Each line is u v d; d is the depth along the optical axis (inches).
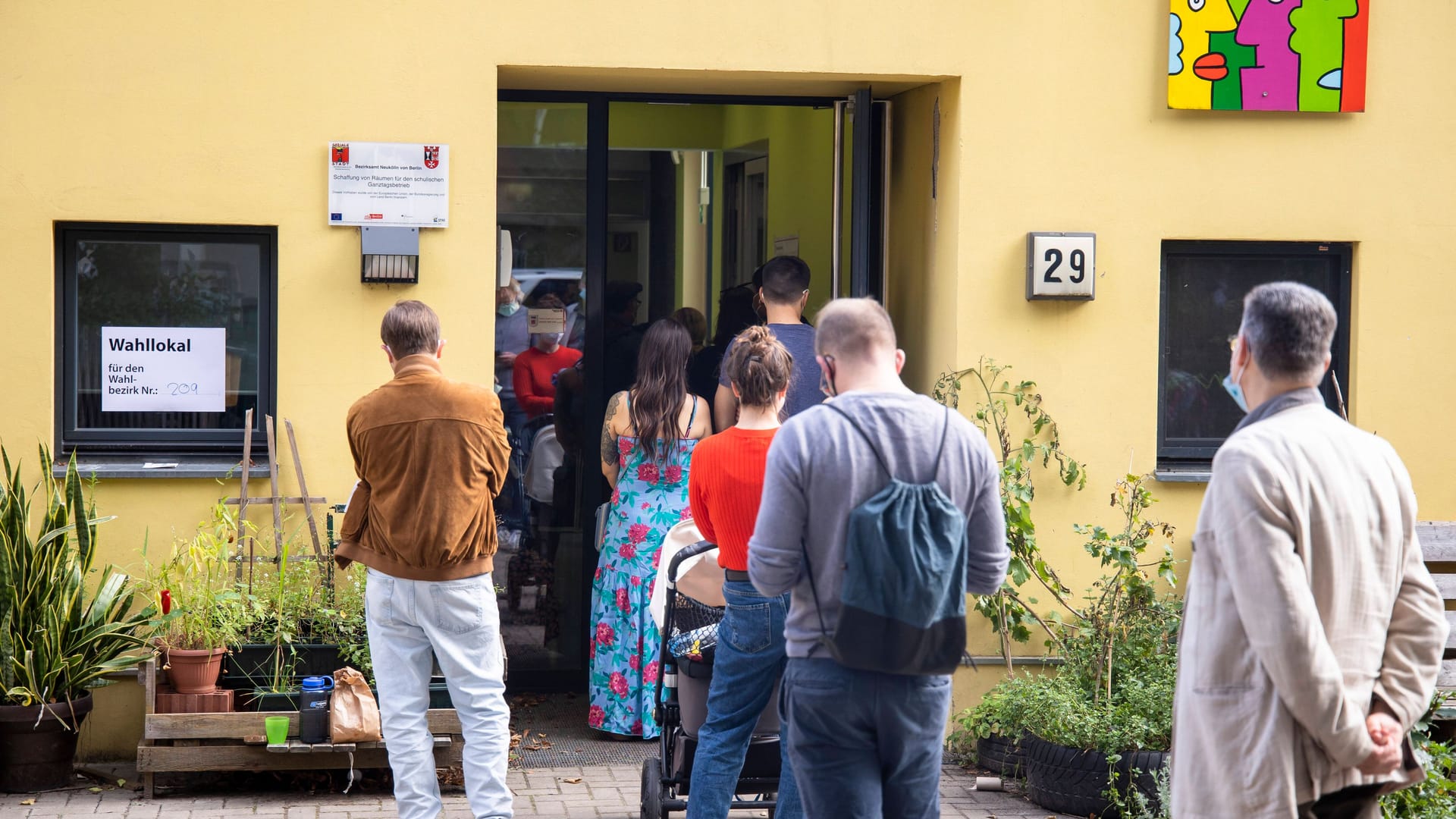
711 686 174.6
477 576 184.9
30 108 224.1
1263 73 249.1
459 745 220.2
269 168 230.2
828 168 275.0
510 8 235.3
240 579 228.1
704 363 279.9
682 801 194.4
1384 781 117.4
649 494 247.9
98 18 225.1
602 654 249.9
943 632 127.9
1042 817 211.5
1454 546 232.8
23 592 214.1
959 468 134.0
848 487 131.0
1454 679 219.5
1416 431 257.3
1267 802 113.6
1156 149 250.5
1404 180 254.8
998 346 248.4
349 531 186.9
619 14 238.2
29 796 212.4
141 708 231.6
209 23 227.8
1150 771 202.2
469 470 182.2
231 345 235.8
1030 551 241.6
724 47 241.0
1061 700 215.9
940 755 137.1
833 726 132.3
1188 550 253.6
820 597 132.5
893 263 277.0
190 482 231.0
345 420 233.3
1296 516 113.0
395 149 232.2
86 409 232.8
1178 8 247.8
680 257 277.9
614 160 274.8
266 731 210.5
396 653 185.2
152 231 232.5
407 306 186.9
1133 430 252.1
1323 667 109.7
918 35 244.8
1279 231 253.1
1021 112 247.4
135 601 230.1
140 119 226.8
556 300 274.8
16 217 224.5
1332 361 259.8
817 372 240.4
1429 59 254.1
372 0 231.6
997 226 247.6
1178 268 257.6
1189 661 120.2
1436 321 256.8
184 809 206.8
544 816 208.7
